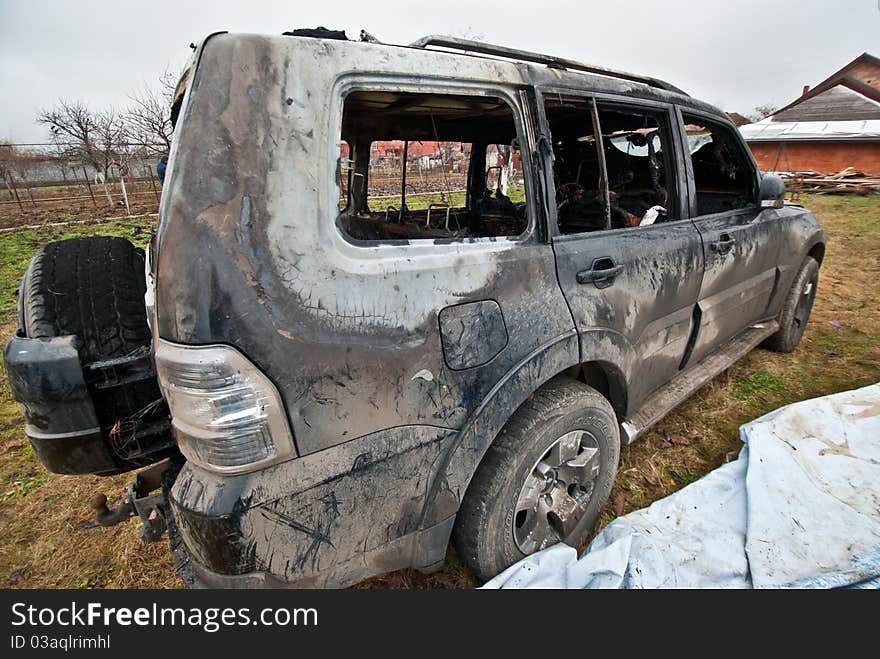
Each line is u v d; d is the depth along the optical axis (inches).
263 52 45.3
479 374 60.2
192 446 46.1
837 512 79.0
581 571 69.3
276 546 49.4
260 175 44.6
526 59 73.2
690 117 99.1
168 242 43.6
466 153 115.4
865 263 265.9
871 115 870.4
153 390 58.0
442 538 62.7
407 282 53.1
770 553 73.5
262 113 44.8
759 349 156.9
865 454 91.9
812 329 174.4
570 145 119.4
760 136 933.2
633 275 80.2
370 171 106.3
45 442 54.2
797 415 102.3
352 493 52.8
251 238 44.2
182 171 43.3
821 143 846.5
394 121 89.5
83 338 55.9
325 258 47.9
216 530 46.1
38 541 88.6
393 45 54.6
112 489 102.2
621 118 98.7
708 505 83.7
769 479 85.4
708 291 101.8
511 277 62.9
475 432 60.7
